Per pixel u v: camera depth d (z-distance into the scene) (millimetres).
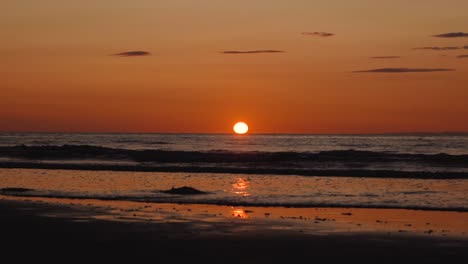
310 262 11234
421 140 102312
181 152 44531
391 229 14641
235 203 19953
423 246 12453
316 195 22250
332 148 74562
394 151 62906
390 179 28547
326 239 13164
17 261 11125
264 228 14469
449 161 39469
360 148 72625
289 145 84938
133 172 32438
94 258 11367
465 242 12852
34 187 24969
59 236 13312
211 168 33656
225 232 13891
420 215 17438
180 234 13570
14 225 14609
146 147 75062
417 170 34688
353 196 21984
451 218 16828
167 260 11273
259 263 11102
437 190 23984
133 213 16844
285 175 30719
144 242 12719
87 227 14375
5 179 28438
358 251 12031
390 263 11156
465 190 23953
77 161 41906
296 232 13977
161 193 22719
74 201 20359
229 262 11164
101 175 30500
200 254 11711
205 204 19672
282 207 19094
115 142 93062
